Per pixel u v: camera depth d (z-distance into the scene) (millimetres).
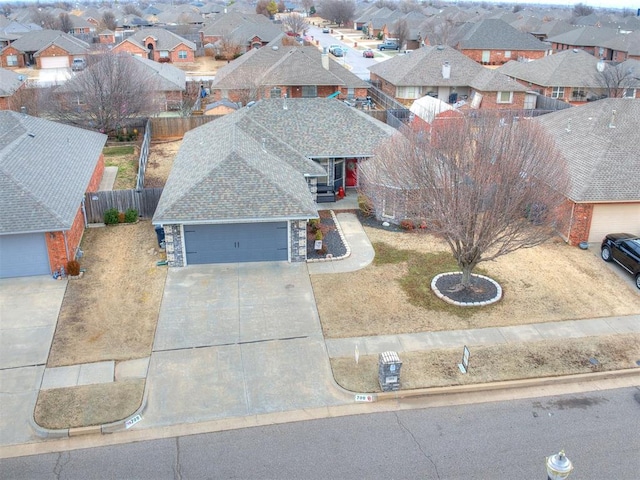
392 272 22469
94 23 122500
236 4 151125
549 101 50875
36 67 77312
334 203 29516
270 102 31625
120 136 42906
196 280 21625
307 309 19812
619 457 13617
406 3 174250
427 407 15367
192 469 13227
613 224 24844
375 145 29641
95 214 27000
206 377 16375
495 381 16250
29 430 14422
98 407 15062
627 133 28312
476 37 80125
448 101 55438
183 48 82938
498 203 18109
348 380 16219
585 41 85812
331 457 13586
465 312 19750
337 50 88062
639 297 20922
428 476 13023
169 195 23656
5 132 28094
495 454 13688
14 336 18062
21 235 21000
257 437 14242
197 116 44844
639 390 16156
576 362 17156
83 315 19266
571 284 21719
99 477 12984
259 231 22562
